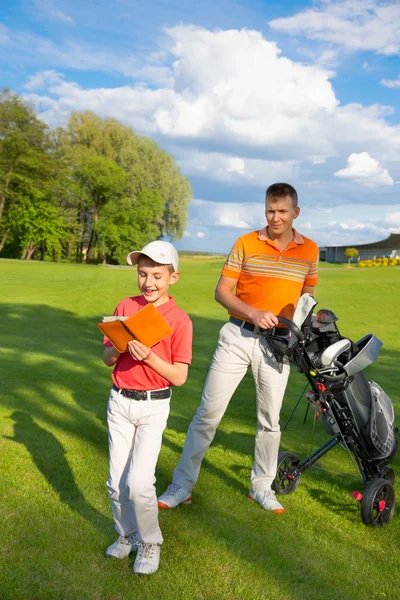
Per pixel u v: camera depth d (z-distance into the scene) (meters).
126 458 3.04
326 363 3.50
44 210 55.69
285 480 4.17
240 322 3.81
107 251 61.84
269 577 2.95
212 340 11.93
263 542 3.33
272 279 3.80
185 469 3.79
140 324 2.78
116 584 2.80
